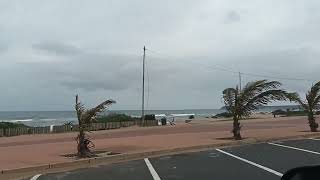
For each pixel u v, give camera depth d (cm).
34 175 1441
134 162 1742
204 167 1519
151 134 3341
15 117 16512
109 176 1366
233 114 2712
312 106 3309
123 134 3409
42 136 3559
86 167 1634
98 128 4359
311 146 2241
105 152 1998
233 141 2508
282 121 5462
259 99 2702
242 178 1257
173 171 1441
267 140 2675
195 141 2542
